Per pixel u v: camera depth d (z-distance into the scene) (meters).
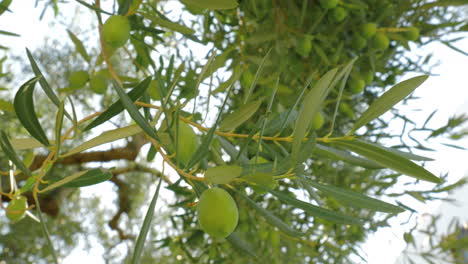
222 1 0.27
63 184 0.28
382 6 0.57
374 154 0.28
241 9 0.58
